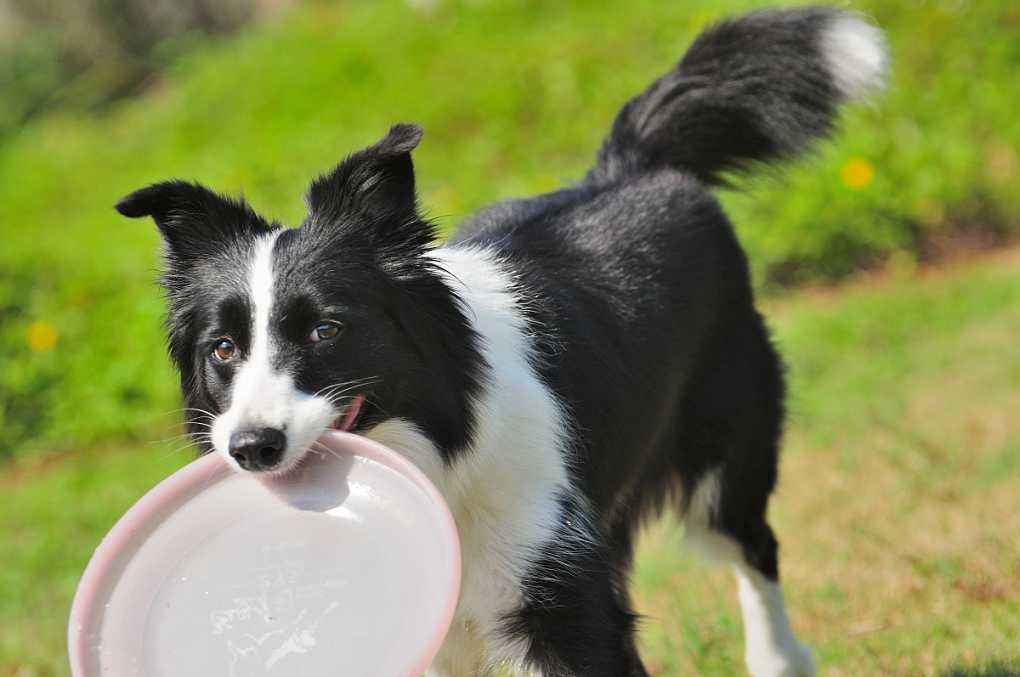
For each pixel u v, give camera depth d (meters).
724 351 7.11
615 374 6.04
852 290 15.12
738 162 7.76
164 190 5.25
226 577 4.70
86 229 18.78
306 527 4.75
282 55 25.20
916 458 9.93
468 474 5.31
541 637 5.37
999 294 13.73
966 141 16.66
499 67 20.39
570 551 5.42
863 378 11.95
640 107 7.50
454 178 17.67
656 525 7.26
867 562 8.30
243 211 5.36
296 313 4.95
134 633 4.57
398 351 5.06
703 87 7.46
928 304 13.85
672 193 6.97
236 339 5.05
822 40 7.45
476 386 5.30
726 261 7.12
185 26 31.77
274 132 21.31
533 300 5.82
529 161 18.09
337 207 5.24
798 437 10.89
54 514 11.88
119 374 14.09
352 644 4.42
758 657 7.23
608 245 6.44
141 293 14.88
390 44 23.28
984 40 18.05
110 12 31.09
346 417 4.98
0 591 10.27
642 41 20.05
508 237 6.22
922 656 6.91
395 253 5.22
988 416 10.55
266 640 4.50
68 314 14.77
